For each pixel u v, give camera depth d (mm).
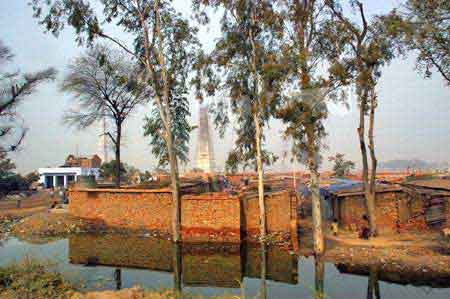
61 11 24531
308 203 38375
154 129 29984
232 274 17328
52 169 74062
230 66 25703
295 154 19266
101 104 33969
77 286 12984
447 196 24359
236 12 25047
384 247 19578
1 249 22391
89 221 28266
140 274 17359
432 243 20125
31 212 36750
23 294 10711
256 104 24938
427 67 18875
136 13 26719
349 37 20203
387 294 13469
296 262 18875
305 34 19984
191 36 27469
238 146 27781
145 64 26672
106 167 65750
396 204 24453
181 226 24359
